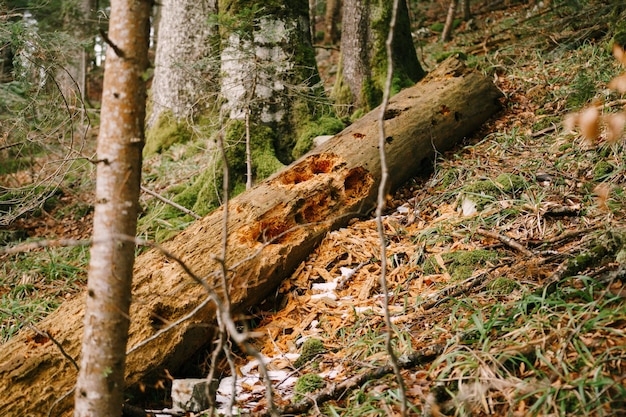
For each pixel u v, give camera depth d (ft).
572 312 10.23
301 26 21.03
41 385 10.42
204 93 23.27
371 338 11.71
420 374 10.07
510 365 9.47
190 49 27.86
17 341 11.11
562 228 14.03
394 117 18.28
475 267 13.34
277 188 15.31
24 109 17.61
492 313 10.79
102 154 8.13
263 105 20.25
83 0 37.29
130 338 11.32
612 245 11.48
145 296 11.91
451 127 19.29
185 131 28.14
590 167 16.22
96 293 8.11
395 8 7.43
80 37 34.81
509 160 17.93
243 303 13.08
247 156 18.28
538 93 21.83
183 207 19.03
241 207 14.62
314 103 20.95
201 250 13.26
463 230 14.88
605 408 8.08
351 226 16.07
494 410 8.80
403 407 7.53
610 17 23.65
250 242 13.87
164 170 25.39
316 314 13.30
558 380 8.71
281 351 12.46
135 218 8.29
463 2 43.60
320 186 15.64
